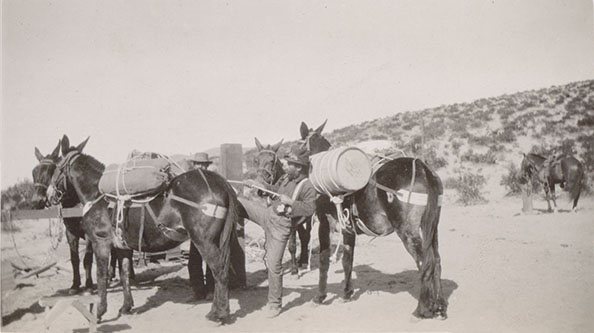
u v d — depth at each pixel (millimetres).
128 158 6766
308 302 6941
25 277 7848
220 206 5824
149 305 7086
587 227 10125
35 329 6227
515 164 18281
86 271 7879
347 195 6152
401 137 24906
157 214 6020
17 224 13844
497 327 5316
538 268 7465
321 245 6684
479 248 8766
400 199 5676
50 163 7562
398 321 5852
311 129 8273
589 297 6098
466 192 16578
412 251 5703
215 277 5895
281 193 6184
